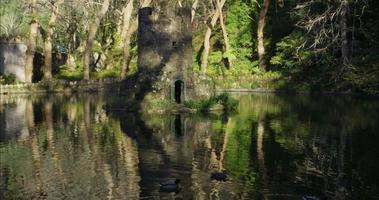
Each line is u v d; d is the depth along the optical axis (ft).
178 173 61.31
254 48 239.91
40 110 131.44
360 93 169.78
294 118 109.91
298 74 200.54
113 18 270.26
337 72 176.24
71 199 52.16
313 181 57.57
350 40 187.01
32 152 74.49
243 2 239.91
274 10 236.22
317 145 78.18
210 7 265.75
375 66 160.66
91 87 213.25
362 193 53.36
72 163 67.05
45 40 220.43
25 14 233.96
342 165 65.00
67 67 267.18
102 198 52.26
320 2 185.78
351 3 173.99
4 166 65.72
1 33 282.15
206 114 119.14
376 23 174.70
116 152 74.02
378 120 103.65
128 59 222.89
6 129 97.40
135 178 59.31
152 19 127.75
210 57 235.81
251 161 67.46
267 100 157.48
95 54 268.41
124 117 114.21
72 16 269.44
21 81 221.46
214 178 58.49
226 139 84.02
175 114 119.14
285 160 67.92
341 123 100.58
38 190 55.31
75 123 105.09
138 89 128.57
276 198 51.47
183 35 128.47
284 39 208.74
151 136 87.66
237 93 193.77
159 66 127.65
